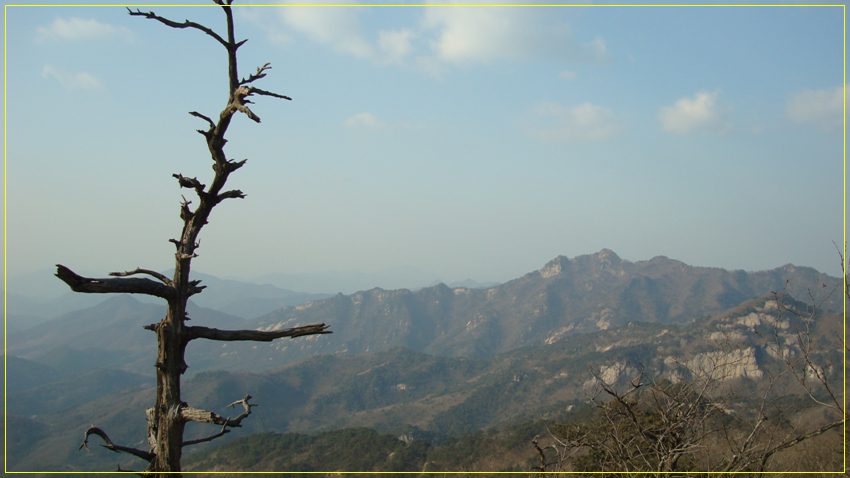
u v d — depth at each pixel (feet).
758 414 22.62
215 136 13.60
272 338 13.97
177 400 13.73
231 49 13.61
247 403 14.35
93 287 11.94
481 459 172.76
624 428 29.78
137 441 451.12
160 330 13.60
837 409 19.89
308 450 246.47
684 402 26.35
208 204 13.98
